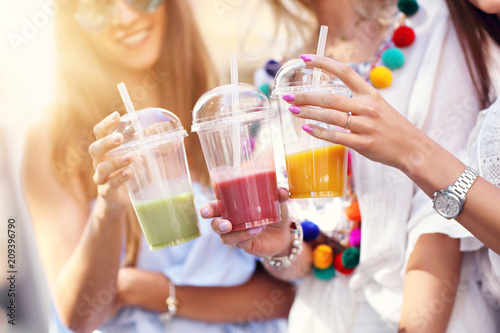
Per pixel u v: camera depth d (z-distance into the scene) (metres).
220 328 1.82
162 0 2.11
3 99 2.36
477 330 1.45
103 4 2.04
